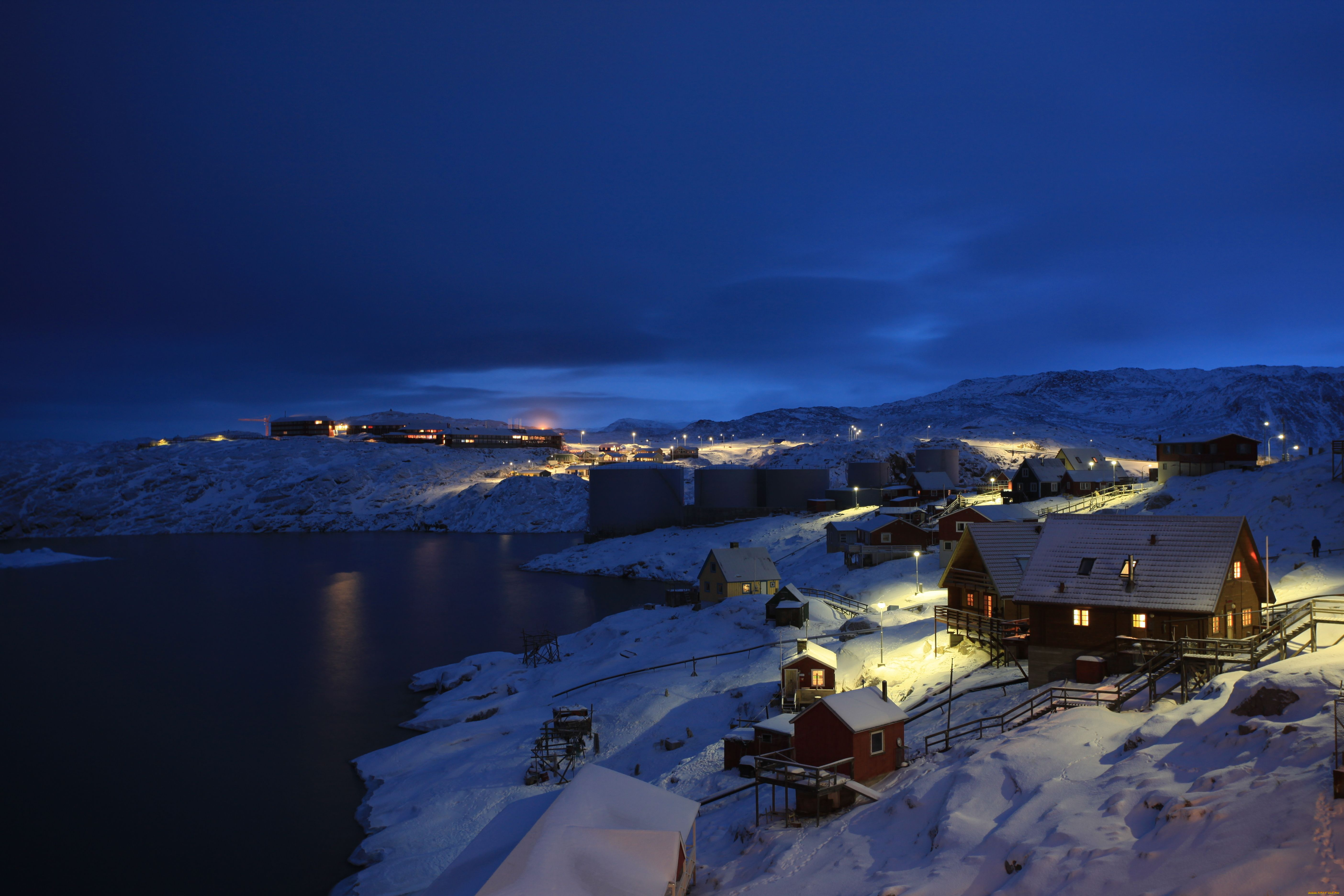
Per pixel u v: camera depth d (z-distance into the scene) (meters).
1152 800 21.06
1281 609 38.22
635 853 22.41
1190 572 35.38
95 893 38.50
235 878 39.59
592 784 25.58
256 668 77.19
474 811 42.69
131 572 144.12
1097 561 37.66
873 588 77.31
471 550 168.38
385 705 65.44
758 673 55.09
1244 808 18.61
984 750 28.36
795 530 125.31
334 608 105.88
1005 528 45.81
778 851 26.61
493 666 71.81
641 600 106.38
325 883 38.91
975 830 23.17
